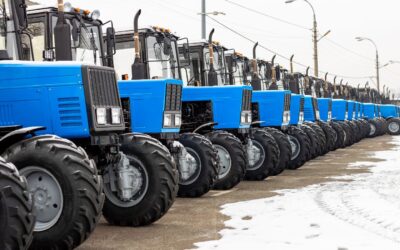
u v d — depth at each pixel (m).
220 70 12.14
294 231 6.14
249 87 10.69
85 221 5.26
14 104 5.97
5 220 4.28
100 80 6.05
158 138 8.10
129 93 8.10
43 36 7.93
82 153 5.42
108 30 8.28
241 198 8.66
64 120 5.91
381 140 25.44
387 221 6.62
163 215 6.75
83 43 8.09
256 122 12.10
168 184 6.69
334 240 5.70
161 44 9.71
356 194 8.71
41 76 5.95
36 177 5.34
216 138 9.76
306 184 10.23
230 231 6.23
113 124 6.13
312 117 16.75
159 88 8.05
